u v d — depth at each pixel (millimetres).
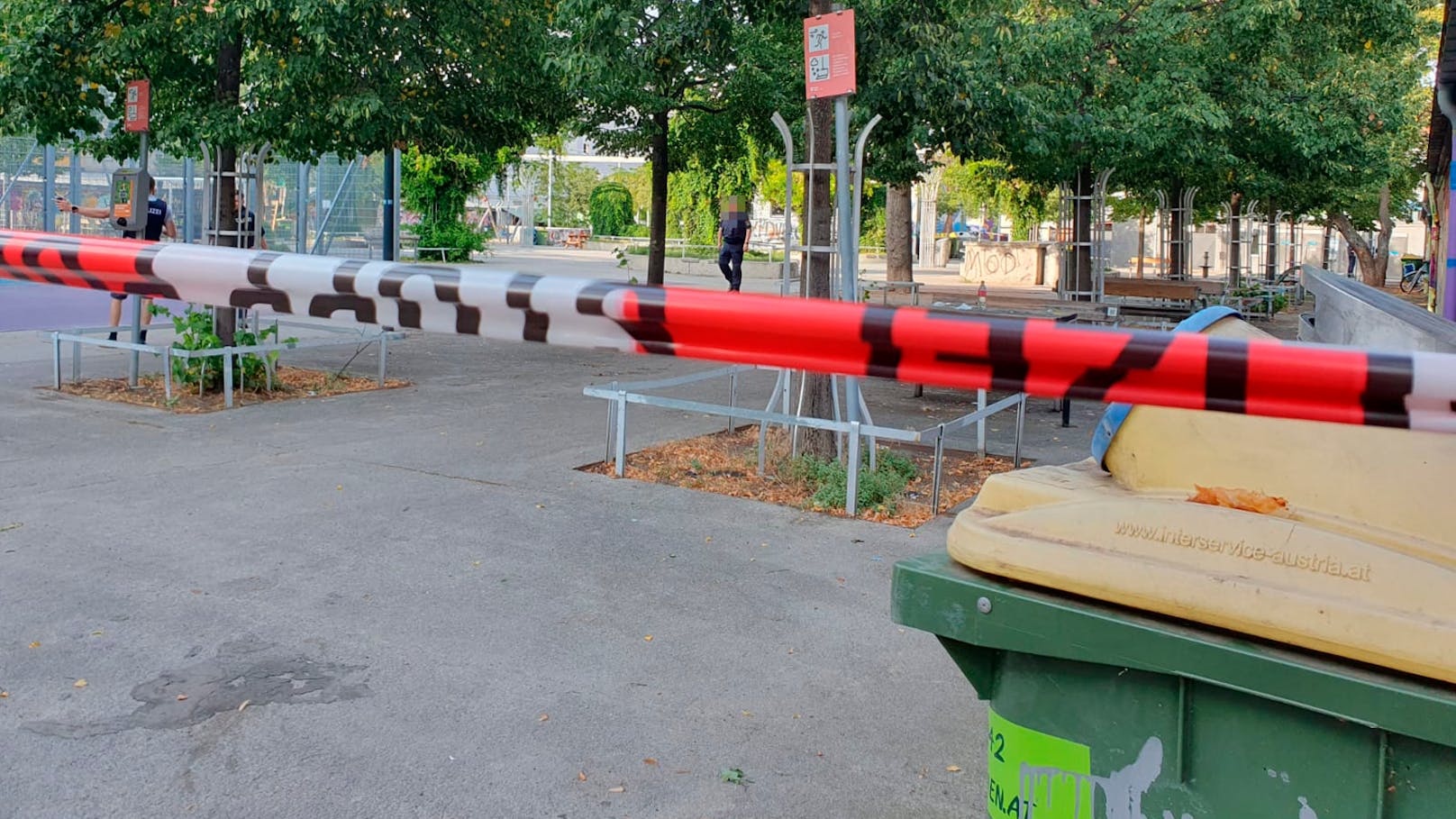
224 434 9312
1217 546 2162
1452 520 2098
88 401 10547
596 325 2031
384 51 11031
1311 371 1669
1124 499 2318
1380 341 3398
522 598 5754
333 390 11477
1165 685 2234
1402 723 1930
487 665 4941
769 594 5906
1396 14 16609
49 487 7562
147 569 6031
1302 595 2055
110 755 4074
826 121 8359
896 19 9242
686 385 12477
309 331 15680
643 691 4730
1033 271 36875
